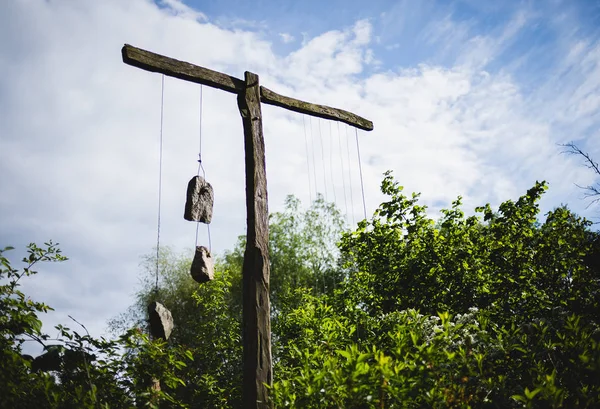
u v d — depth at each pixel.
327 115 7.96
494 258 11.69
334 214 25.80
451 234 12.30
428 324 7.63
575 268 10.99
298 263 25.09
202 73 6.70
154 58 6.39
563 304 10.04
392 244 12.50
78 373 5.53
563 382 5.38
